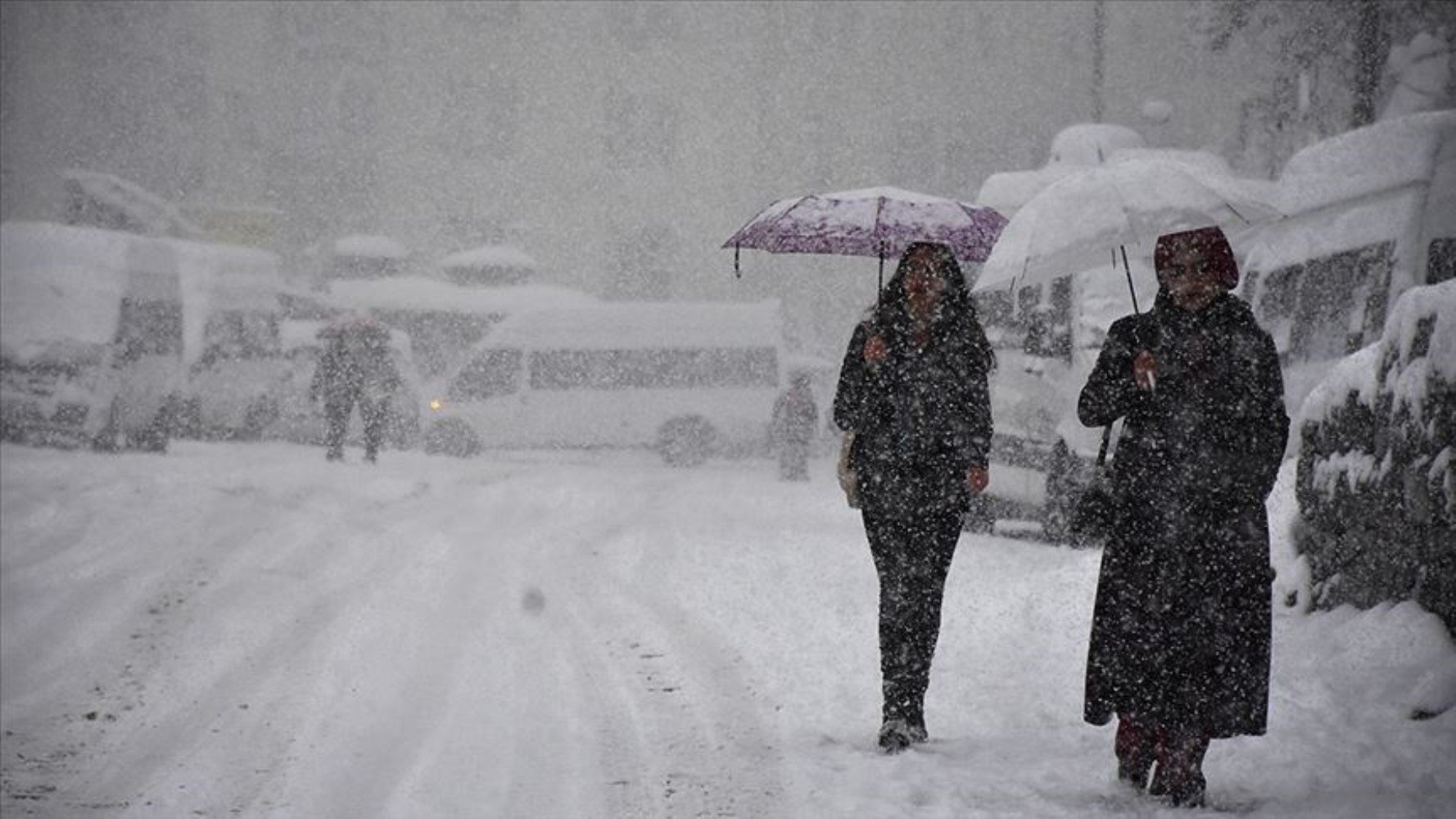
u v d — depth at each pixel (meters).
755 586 40.91
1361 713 24.23
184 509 57.19
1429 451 25.83
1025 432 51.59
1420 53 90.88
